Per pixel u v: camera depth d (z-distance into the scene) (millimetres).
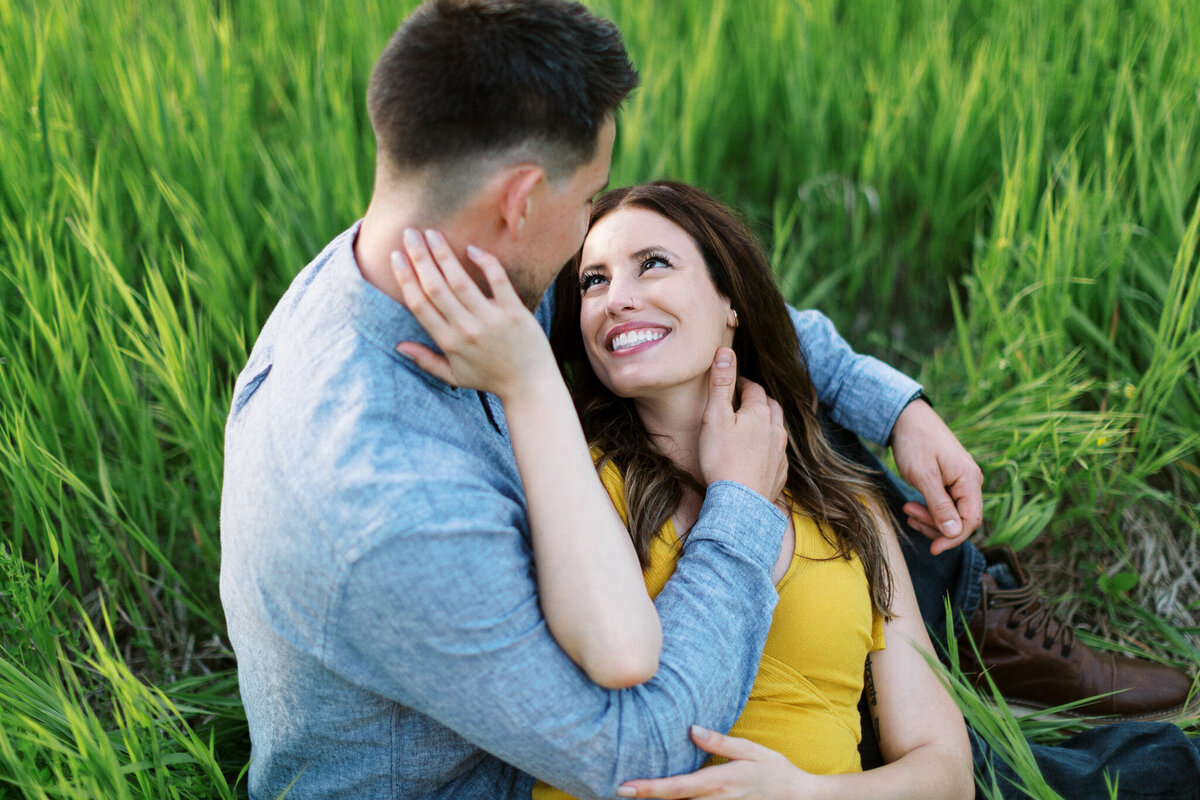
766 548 1488
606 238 1733
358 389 1254
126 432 2266
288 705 1403
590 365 1926
